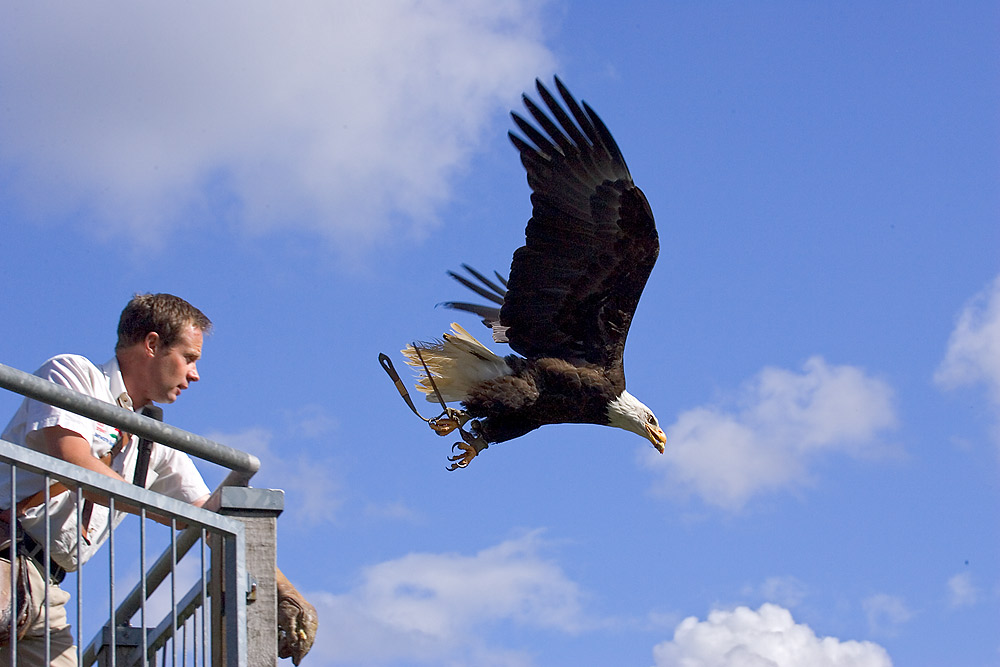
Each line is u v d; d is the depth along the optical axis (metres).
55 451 3.97
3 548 3.93
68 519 4.11
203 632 3.53
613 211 7.36
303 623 3.83
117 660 4.61
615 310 7.55
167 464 4.63
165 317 4.45
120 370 4.46
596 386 7.47
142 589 3.28
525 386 7.36
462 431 7.36
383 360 5.96
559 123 7.35
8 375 3.10
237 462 3.42
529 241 7.38
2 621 3.87
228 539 3.46
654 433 7.55
